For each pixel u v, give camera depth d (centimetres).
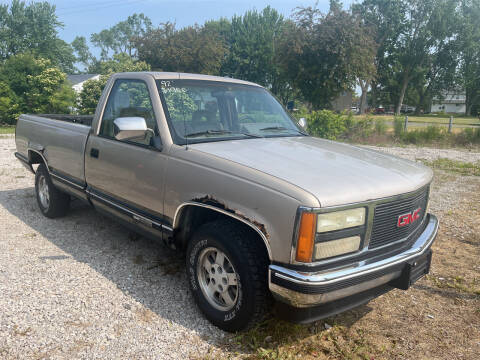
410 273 280
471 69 5925
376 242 268
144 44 3931
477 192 780
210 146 321
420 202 310
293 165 281
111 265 405
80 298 338
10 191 688
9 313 310
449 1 5350
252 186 261
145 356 267
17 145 593
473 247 486
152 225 340
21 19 4956
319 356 275
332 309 260
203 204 289
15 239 466
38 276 375
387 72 5819
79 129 444
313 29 2708
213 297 307
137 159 350
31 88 2572
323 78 2747
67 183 462
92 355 266
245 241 271
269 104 432
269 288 252
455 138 1711
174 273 392
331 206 240
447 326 319
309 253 238
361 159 317
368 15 5294
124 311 321
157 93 350
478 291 373
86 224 525
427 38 5444
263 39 5519
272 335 293
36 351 268
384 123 1838
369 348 287
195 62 3900
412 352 285
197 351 274
